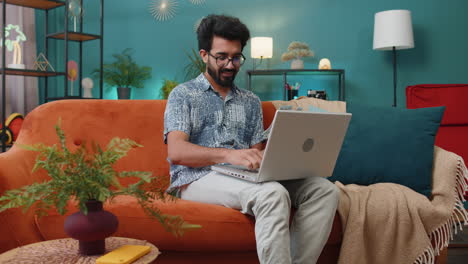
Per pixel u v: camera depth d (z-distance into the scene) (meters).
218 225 1.53
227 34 1.78
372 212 1.70
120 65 5.27
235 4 5.27
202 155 1.60
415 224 1.70
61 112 1.97
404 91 4.93
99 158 1.04
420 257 1.70
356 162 2.10
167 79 5.46
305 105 2.29
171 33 5.43
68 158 1.03
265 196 1.43
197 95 1.80
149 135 2.02
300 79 5.15
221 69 1.80
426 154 2.02
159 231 1.54
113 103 2.05
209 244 1.55
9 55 4.84
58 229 1.54
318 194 1.57
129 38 5.53
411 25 4.40
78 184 1.01
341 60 5.04
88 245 1.05
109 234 1.05
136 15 5.50
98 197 1.03
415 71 4.90
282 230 1.40
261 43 4.81
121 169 1.96
